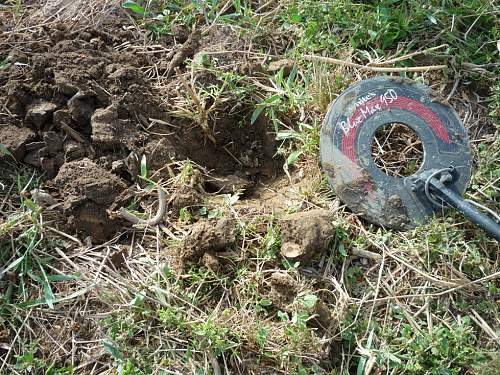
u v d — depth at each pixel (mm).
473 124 1198
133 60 1225
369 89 1146
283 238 1032
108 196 1074
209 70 1217
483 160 1146
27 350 970
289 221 1031
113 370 954
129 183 1112
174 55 1257
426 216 1074
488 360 956
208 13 1321
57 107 1130
